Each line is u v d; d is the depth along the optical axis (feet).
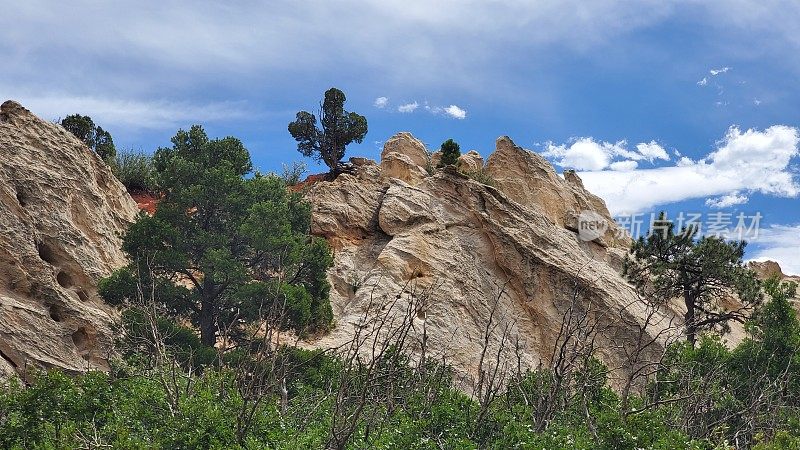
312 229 147.54
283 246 113.70
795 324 120.67
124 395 65.72
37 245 109.70
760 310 137.59
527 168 183.01
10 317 98.17
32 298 103.81
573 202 185.37
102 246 121.19
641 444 58.95
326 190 155.22
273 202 120.37
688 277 152.35
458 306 137.49
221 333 110.93
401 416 63.36
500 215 152.87
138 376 68.28
